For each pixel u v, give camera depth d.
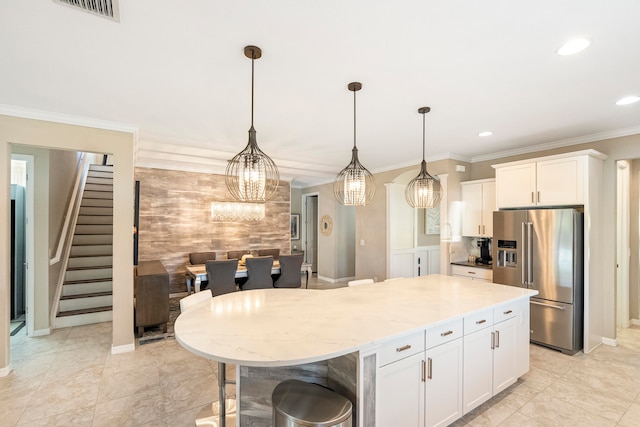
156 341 3.58
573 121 3.16
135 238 5.23
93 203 6.06
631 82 2.28
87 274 4.66
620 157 3.45
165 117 3.08
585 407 2.35
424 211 6.13
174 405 2.34
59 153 4.54
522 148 4.27
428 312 2.06
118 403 2.36
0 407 2.31
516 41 1.77
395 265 5.60
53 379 2.71
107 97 2.59
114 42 1.80
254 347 1.46
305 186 8.26
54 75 2.20
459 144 4.10
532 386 2.64
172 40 1.78
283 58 1.98
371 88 2.42
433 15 1.55
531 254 3.54
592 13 1.52
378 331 1.70
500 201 3.96
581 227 3.35
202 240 6.02
